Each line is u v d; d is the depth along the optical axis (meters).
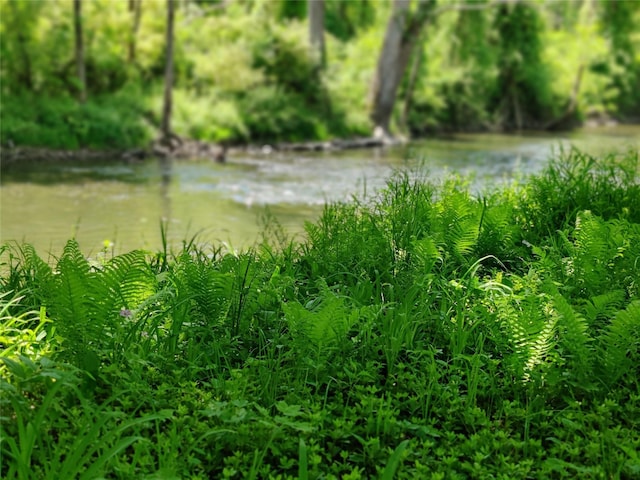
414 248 5.02
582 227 5.16
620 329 3.73
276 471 3.05
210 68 26.16
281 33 27.80
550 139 31.55
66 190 14.41
